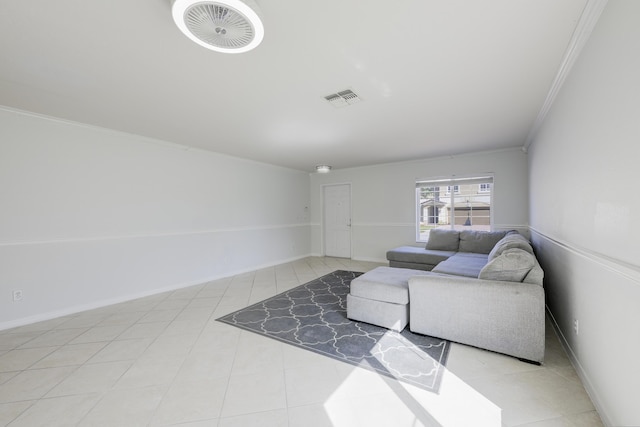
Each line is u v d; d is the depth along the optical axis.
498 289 2.05
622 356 1.23
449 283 2.24
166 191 3.95
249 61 1.85
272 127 3.26
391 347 2.21
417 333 2.41
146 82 2.14
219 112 2.78
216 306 3.25
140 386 1.76
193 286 4.16
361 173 6.06
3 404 1.61
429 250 4.66
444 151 4.60
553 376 1.80
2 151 2.68
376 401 1.59
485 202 4.83
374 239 5.93
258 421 1.45
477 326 2.13
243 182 5.12
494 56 1.81
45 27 1.51
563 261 2.19
